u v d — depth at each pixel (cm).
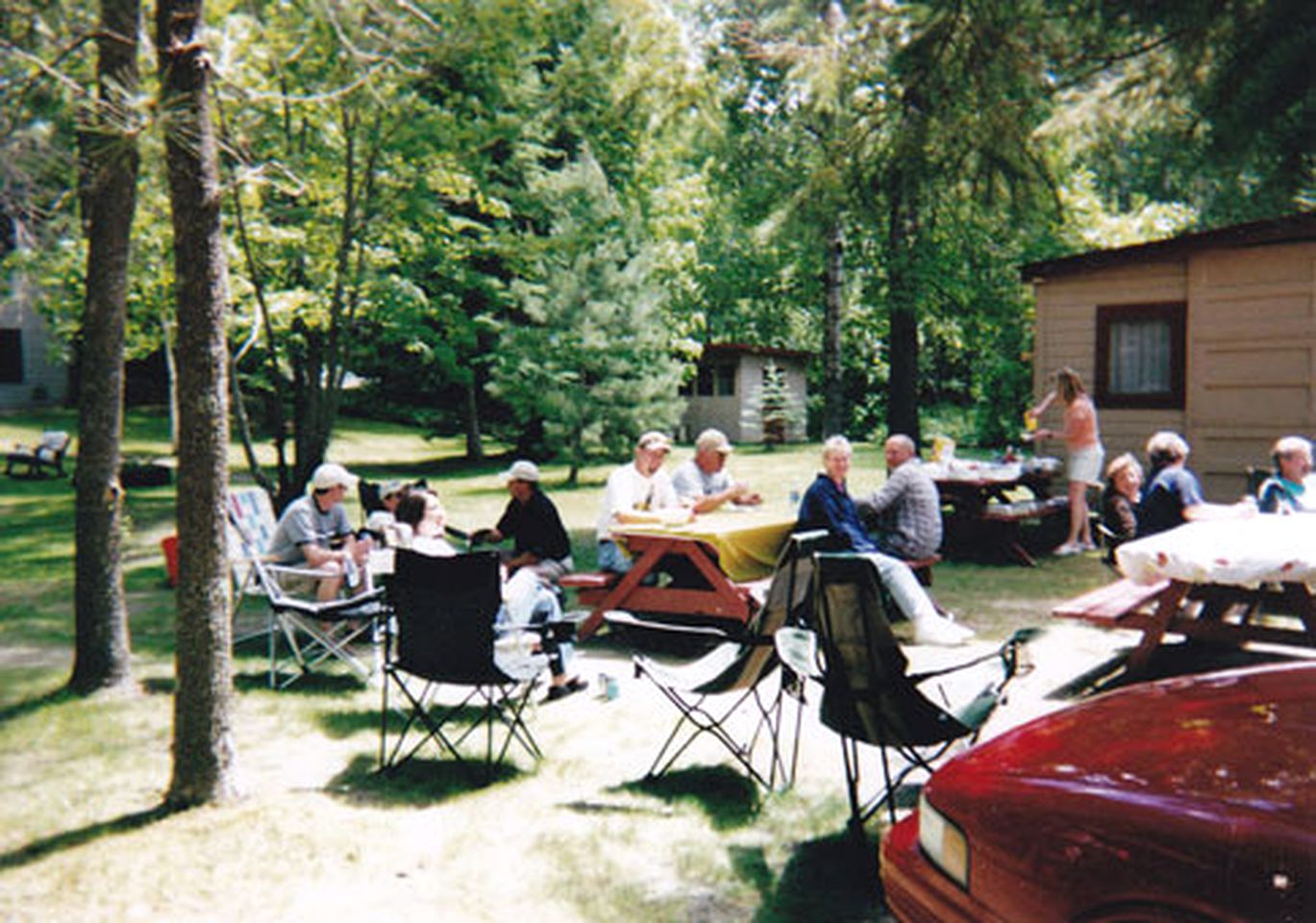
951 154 606
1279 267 1082
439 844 400
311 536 713
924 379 3167
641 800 445
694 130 816
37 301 1229
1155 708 292
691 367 2889
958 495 1094
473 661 475
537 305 2016
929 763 443
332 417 1280
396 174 1170
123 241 604
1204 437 1134
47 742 522
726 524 749
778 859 387
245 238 1140
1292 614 586
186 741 433
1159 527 749
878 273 1502
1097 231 1925
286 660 704
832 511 707
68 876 369
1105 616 573
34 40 487
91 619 609
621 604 733
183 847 390
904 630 758
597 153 2253
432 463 2402
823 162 665
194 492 425
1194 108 492
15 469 2253
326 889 363
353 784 468
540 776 476
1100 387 1205
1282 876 203
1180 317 1147
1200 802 228
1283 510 749
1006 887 246
